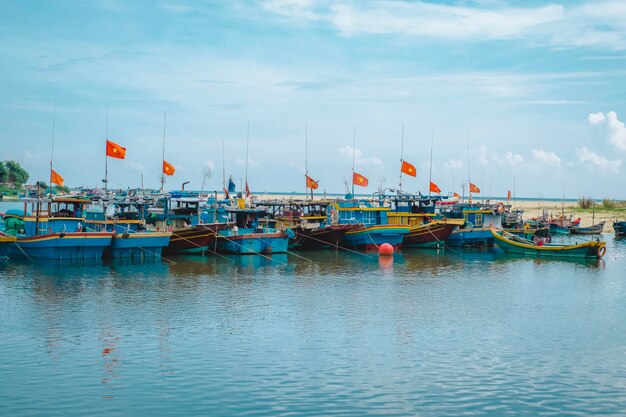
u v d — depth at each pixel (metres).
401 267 61.78
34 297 42.81
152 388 25.94
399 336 34.56
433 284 51.62
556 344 33.41
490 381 27.47
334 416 23.55
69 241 56.94
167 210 69.19
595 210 165.00
